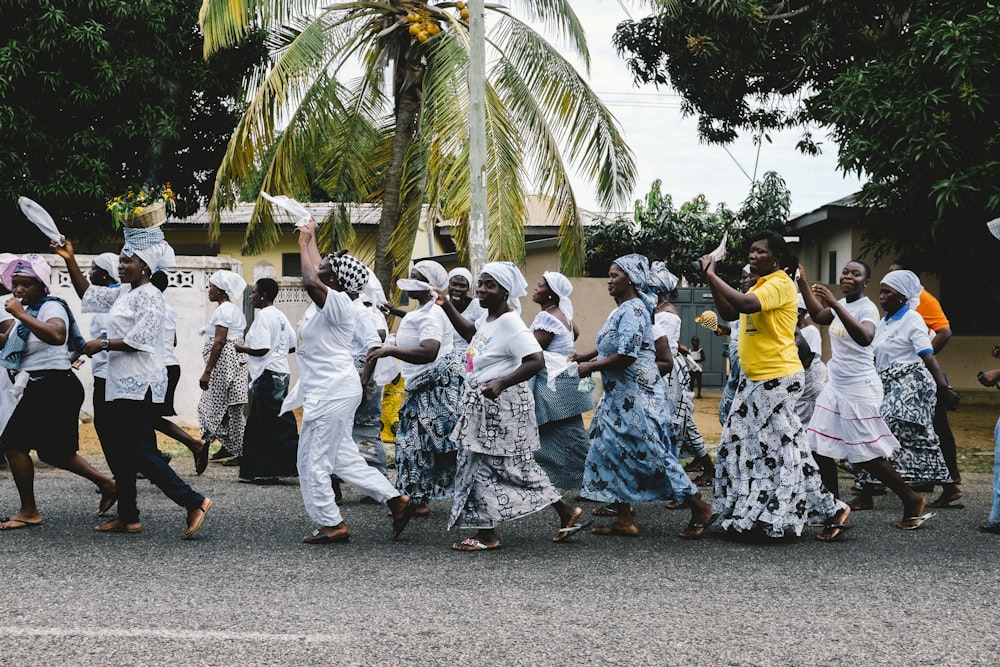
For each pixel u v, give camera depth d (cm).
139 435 649
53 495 807
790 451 646
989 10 1266
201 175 1878
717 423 1448
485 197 1159
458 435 624
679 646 439
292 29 1452
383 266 1452
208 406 985
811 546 648
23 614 476
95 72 1487
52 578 543
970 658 428
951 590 540
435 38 1327
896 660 425
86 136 1511
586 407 785
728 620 479
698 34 1599
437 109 1228
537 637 449
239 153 1297
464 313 783
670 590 533
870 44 1548
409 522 727
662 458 662
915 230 1555
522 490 628
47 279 671
